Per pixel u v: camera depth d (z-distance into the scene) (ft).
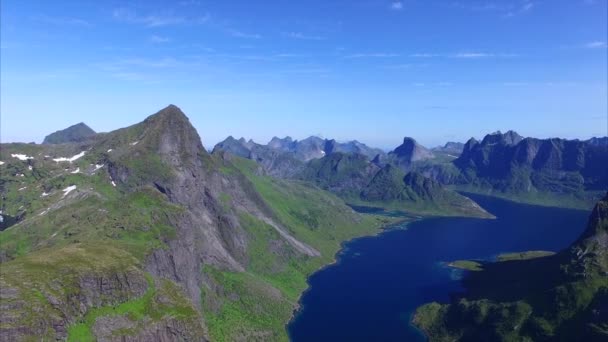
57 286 546.67
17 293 512.63
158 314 612.29
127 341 559.38
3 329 472.03
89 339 532.32
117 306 589.32
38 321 496.64
